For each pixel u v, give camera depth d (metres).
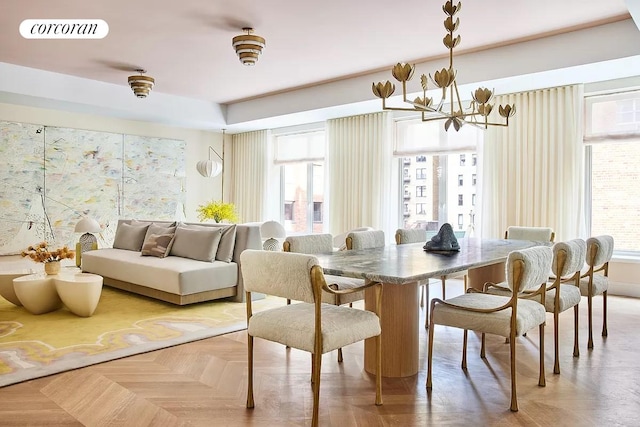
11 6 4.31
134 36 5.05
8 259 6.88
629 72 5.08
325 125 8.14
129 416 2.29
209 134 9.42
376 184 7.40
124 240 6.14
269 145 9.19
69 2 4.20
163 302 4.91
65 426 2.18
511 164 6.07
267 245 5.94
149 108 7.56
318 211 8.88
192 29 4.81
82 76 6.71
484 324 2.52
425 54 5.57
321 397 2.54
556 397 2.54
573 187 5.61
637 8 3.58
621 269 5.50
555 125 5.76
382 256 3.10
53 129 7.30
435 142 6.96
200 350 3.36
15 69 6.17
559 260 2.94
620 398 2.53
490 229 6.22
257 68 6.20
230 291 4.92
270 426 2.20
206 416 2.29
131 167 8.20
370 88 6.48
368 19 4.48
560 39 4.91
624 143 5.62
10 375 2.79
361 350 3.41
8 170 6.89
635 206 5.61
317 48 5.35
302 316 2.34
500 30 4.79
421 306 4.64
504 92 6.01
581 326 4.03
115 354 3.21
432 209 7.23
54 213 7.32
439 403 2.47
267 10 4.31
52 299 4.34
